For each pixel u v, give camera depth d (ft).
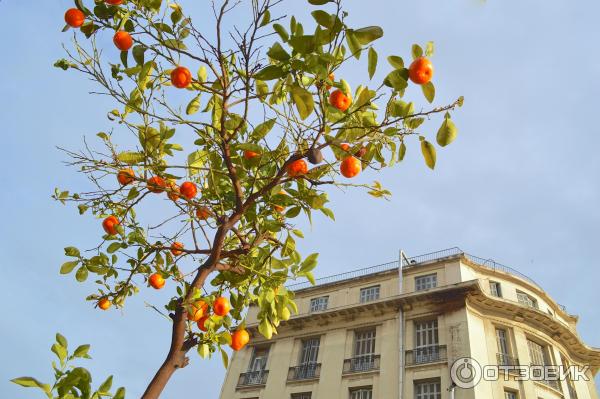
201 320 11.00
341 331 74.38
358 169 10.68
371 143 11.18
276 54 8.79
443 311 67.15
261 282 12.43
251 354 81.56
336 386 67.72
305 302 84.89
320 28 8.43
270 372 76.07
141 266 12.66
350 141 10.64
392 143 10.98
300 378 72.33
